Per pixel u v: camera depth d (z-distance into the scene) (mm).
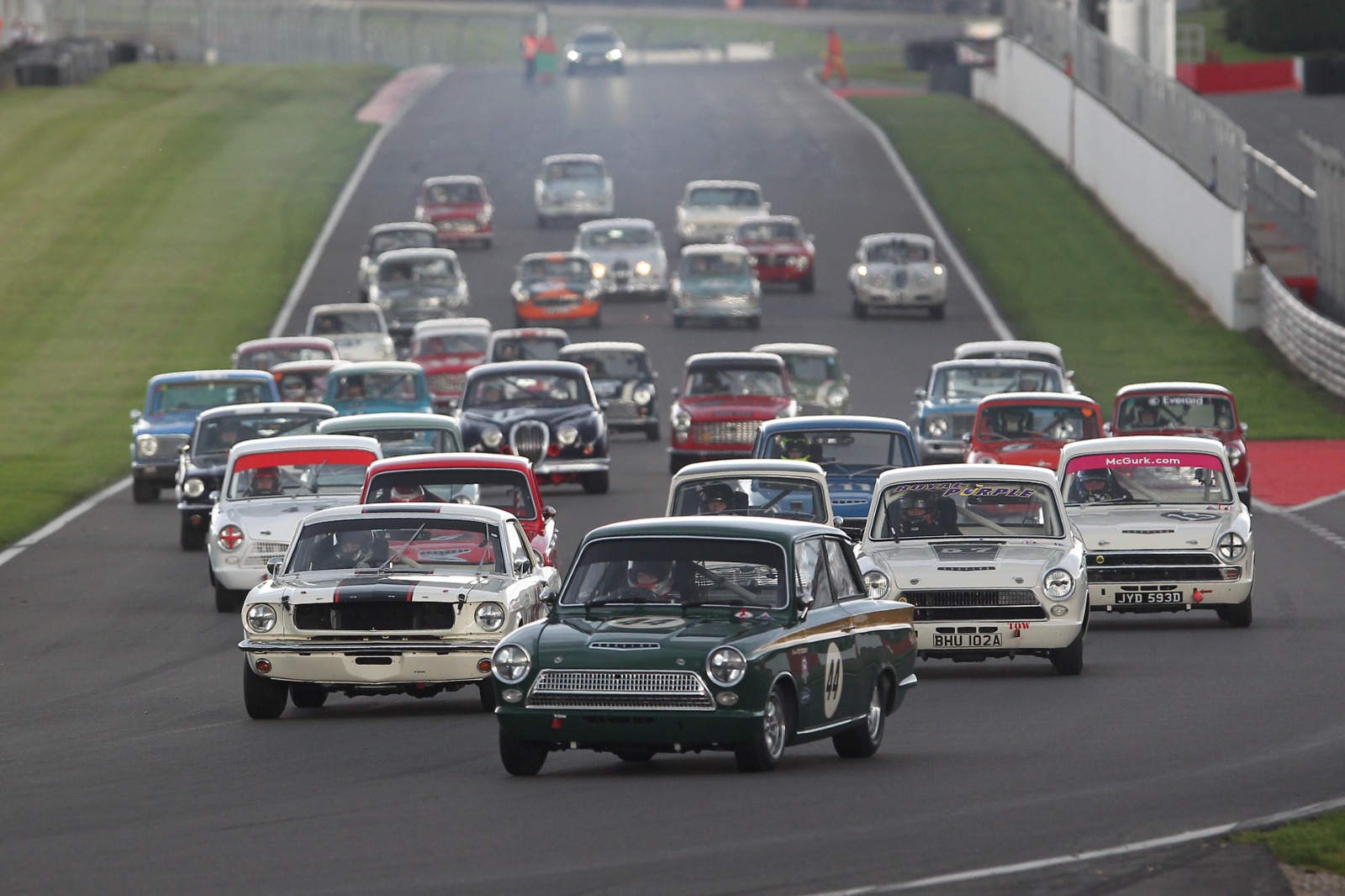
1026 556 64812
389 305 185250
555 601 48469
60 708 62031
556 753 52000
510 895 34844
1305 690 59406
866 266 191875
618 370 143250
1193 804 42156
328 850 39000
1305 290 188000
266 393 121688
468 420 113625
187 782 47844
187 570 93812
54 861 38531
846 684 48875
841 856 37438
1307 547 97125
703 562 48281
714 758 50469
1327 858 35938
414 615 56969
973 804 42531
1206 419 107000
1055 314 195875
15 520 111000
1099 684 62312
